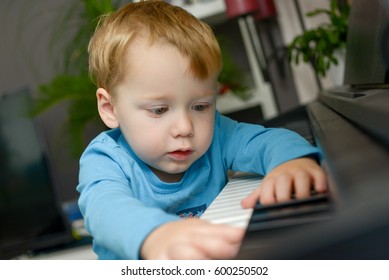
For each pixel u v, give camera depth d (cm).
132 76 70
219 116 89
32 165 179
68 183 225
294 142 62
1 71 230
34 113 175
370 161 27
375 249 20
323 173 43
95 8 161
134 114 71
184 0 196
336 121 56
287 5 208
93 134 218
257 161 70
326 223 22
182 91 68
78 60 169
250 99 207
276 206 36
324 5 204
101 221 45
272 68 208
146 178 77
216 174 82
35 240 177
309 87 207
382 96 40
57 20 223
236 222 36
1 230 180
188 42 70
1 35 231
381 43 51
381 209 20
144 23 74
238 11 182
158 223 39
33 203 179
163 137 69
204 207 82
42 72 228
